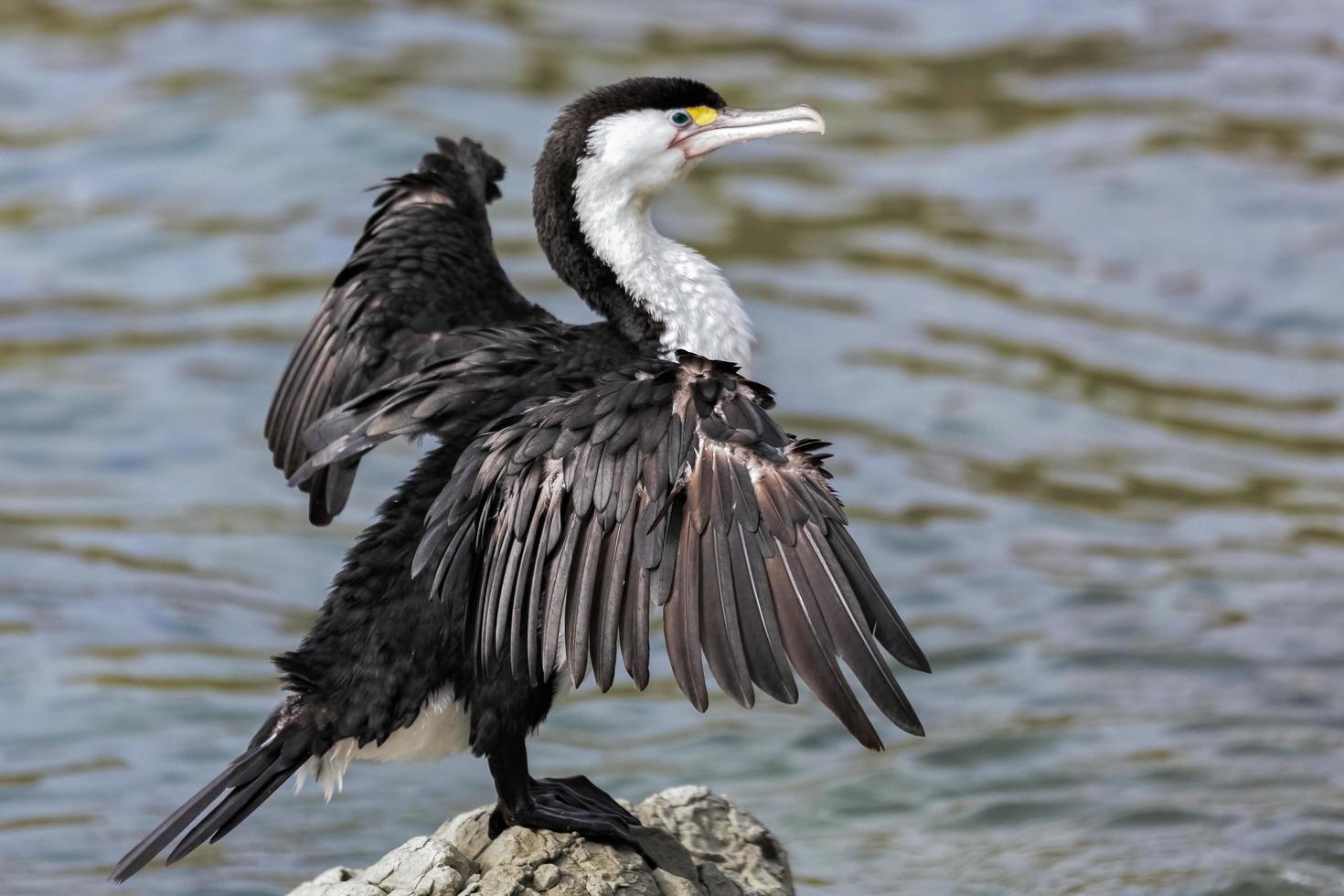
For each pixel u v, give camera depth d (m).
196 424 15.37
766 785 11.00
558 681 7.46
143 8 22.64
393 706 7.36
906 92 21.53
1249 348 16.95
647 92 8.47
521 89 20.62
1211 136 20.45
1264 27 23.16
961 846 10.18
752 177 19.92
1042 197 19.41
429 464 7.68
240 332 16.69
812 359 16.53
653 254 8.44
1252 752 10.97
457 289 8.77
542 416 7.24
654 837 7.86
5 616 12.70
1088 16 23.44
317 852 10.18
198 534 13.92
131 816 10.45
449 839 7.83
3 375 15.91
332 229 18.16
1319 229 18.64
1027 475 14.98
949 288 17.84
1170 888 9.51
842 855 10.14
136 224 18.30
